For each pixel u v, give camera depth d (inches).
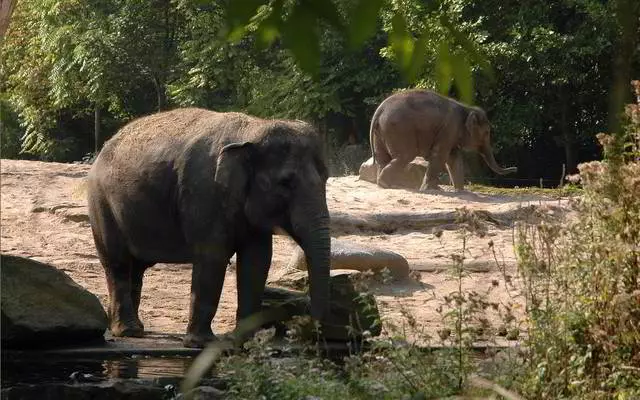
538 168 1568.7
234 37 83.7
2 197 930.7
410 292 603.2
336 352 438.6
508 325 309.7
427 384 278.7
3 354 424.5
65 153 2119.8
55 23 1915.6
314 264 442.9
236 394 309.4
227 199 450.0
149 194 470.9
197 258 455.5
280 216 450.0
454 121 1043.9
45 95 2046.0
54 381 371.6
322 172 460.1
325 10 81.7
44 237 776.3
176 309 563.8
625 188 273.0
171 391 355.3
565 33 1412.4
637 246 270.2
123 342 462.0
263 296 480.4
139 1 1828.2
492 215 839.7
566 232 295.1
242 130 460.1
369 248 640.4
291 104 1620.3
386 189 1041.5
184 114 488.7
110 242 491.5
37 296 437.1
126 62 1835.6
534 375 269.6
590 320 273.7
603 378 265.9
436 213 829.8
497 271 660.7
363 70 1574.8
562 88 1427.2
